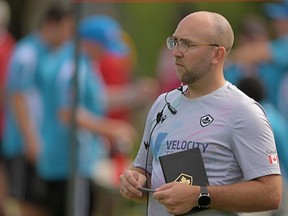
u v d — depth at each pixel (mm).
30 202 24906
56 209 24453
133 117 30641
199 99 13859
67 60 23828
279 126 22094
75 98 21062
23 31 39594
